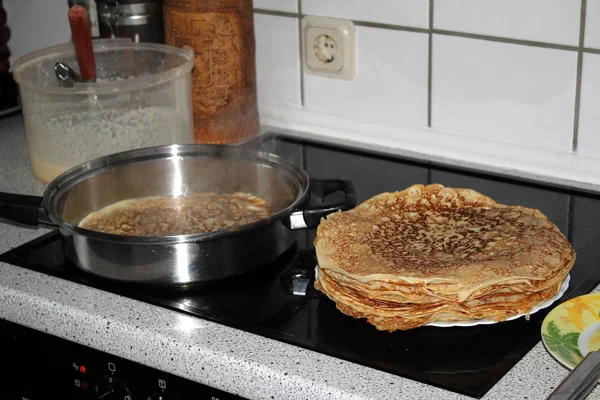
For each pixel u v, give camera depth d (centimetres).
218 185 114
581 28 107
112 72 127
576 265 91
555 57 110
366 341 79
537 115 114
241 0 124
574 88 110
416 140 126
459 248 85
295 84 135
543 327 73
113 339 85
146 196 113
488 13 113
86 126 113
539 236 86
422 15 118
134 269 89
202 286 90
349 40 126
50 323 89
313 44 129
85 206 107
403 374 74
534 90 113
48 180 118
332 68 129
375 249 86
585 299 77
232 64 125
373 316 80
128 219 107
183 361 80
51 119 113
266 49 135
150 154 110
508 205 103
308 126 136
